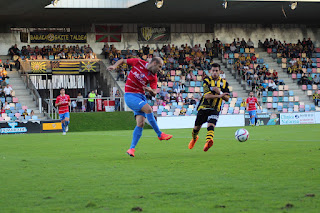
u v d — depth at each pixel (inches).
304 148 522.9
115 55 1766.7
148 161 420.2
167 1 1459.2
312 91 1793.8
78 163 418.6
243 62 1839.3
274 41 1985.7
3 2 1327.5
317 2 1529.3
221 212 213.3
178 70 1743.4
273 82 1749.5
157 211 217.9
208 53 1895.9
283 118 1449.3
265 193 253.8
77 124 1331.2
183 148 565.3
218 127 1262.3
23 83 1573.6
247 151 500.1
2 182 312.7
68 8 1470.2
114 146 625.9
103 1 1477.6
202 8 1600.6
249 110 1264.8
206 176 319.0
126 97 449.7
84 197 254.7
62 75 1731.1
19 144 706.8
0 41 1736.0
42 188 286.2
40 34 1785.2
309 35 2106.3
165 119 1338.6
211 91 458.3
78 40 1833.2
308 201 231.6
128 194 260.1
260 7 1619.1
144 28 1916.8
